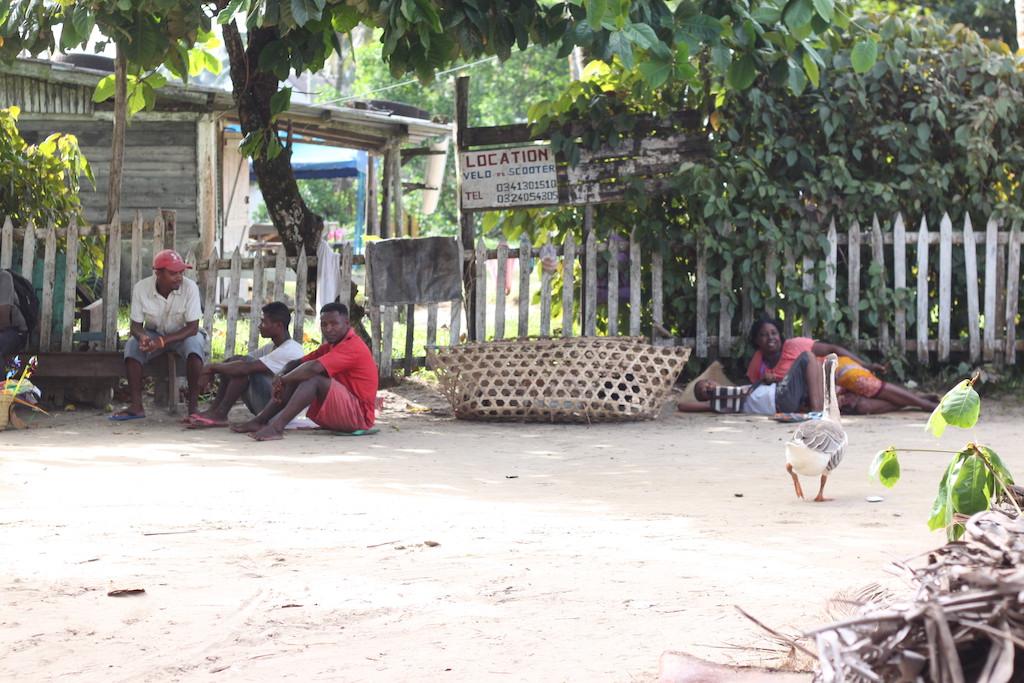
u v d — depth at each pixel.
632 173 12.27
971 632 2.08
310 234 12.97
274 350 9.99
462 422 10.41
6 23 9.29
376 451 8.27
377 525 5.28
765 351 11.15
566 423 10.33
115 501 5.90
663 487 6.53
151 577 4.22
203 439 8.89
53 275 11.10
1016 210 11.74
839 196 11.95
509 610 3.79
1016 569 2.13
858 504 5.80
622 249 12.28
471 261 12.29
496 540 4.92
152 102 11.31
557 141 12.12
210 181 17.86
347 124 19.17
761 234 11.73
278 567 4.41
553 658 3.28
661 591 4.01
